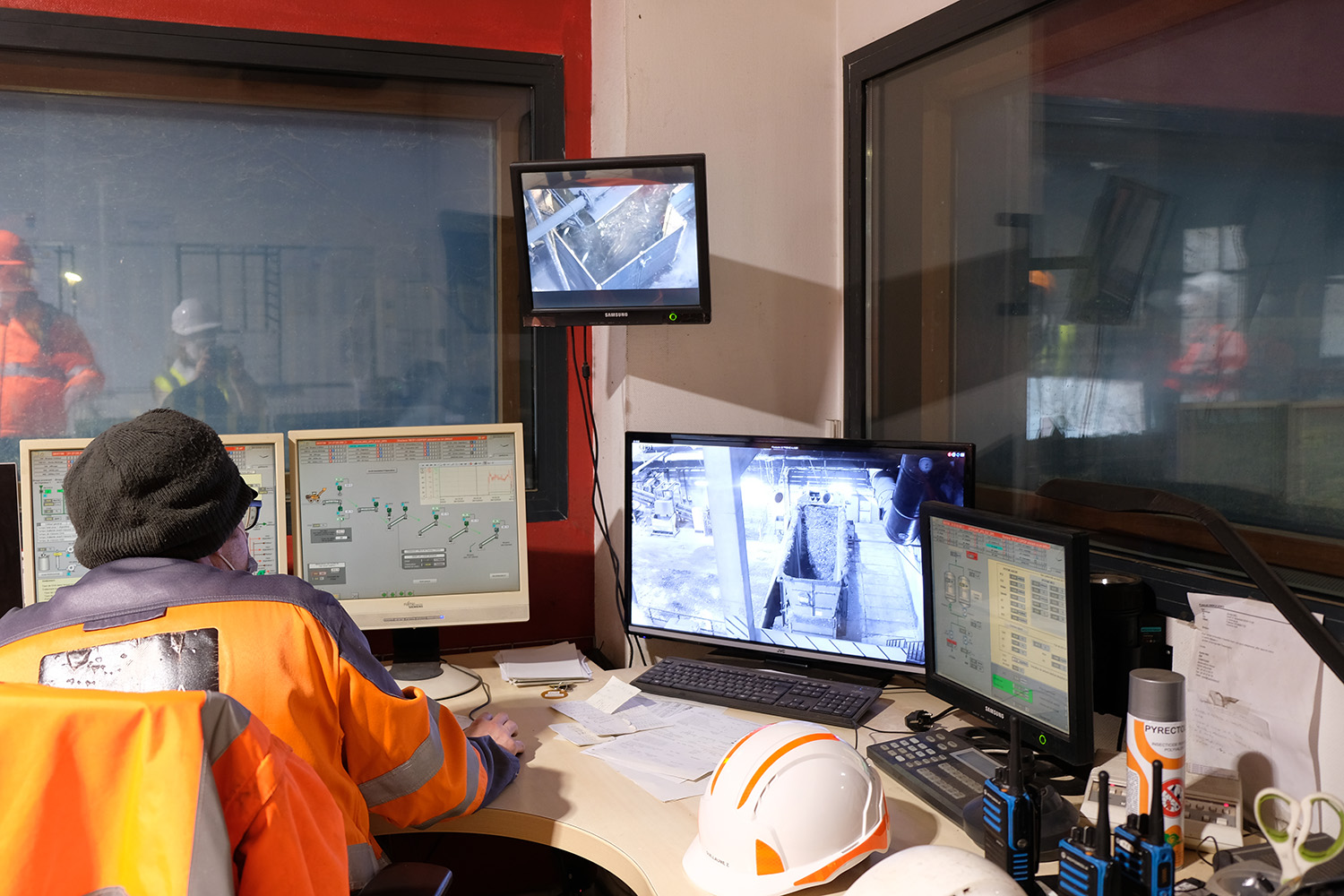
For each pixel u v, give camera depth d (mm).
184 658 1158
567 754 1629
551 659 2139
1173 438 1623
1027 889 1123
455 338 2398
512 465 2078
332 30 2229
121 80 2115
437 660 2102
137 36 2086
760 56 2338
